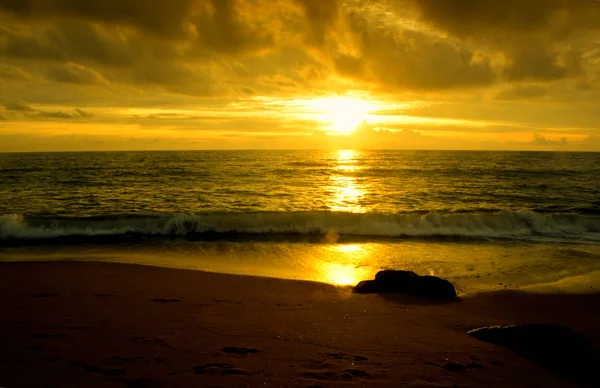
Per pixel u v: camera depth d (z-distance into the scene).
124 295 6.61
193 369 3.88
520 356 4.45
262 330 5.09
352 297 7.00
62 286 7.09
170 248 11.57
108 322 5.19
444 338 5.02
